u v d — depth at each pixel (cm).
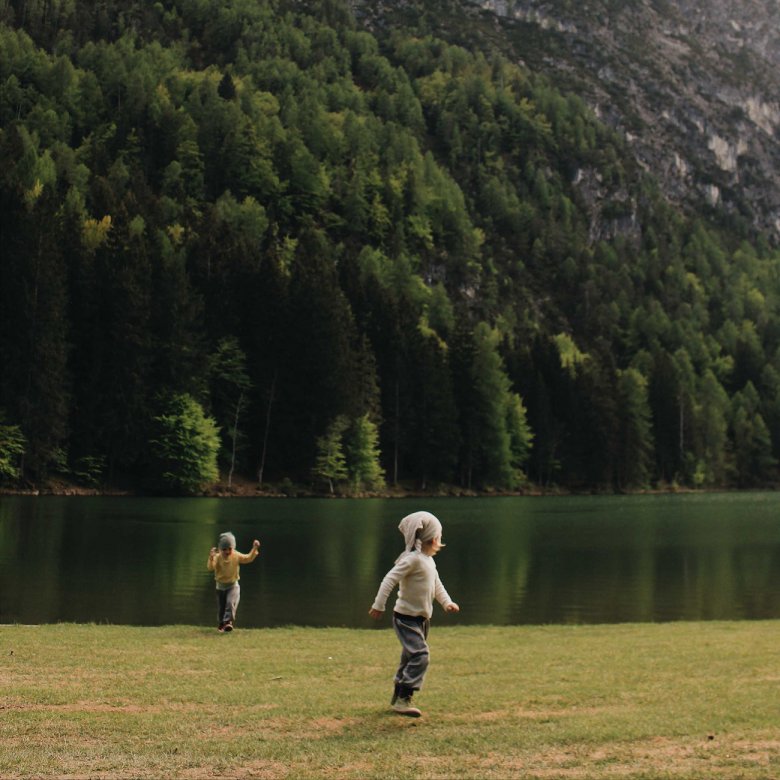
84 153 15162
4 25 19025
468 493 11338
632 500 10350
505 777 846
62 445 8181
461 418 11575
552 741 962
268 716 1071
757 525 6334
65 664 1441
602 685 1301
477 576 3450
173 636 1866
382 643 1820
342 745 947
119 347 8369
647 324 19212
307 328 9594
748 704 1153
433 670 1465
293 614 2464
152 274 9000
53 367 7800
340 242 16962
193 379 8919
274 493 9169
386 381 11050
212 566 1978
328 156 18850
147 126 16400
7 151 12100
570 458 12875
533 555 4191
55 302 7888
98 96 16950
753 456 15162
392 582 1055
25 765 878
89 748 934
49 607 2434
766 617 2608
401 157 19925
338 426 9469
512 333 17388
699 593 3072
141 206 11606
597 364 13950
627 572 3606
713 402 15150
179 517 5731
